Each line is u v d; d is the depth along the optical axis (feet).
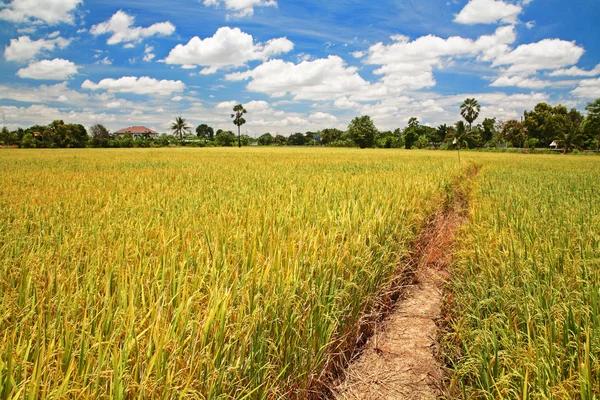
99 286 9.38
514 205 24.03
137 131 486.79
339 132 389.39
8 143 252.01
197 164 65.67
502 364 8.13
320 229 14.93
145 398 5.79
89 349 6.33
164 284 9.08
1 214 18.02
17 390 5.50
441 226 26.35
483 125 292.20
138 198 23.30
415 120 377.91
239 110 322.14
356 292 12.00
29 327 7.23
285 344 8.47
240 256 11.33
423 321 14.37
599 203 25.03
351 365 11.35
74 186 29.89
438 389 10.13
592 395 6.50
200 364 6.46
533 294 10.07
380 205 20.49
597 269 11.54
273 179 36.04
